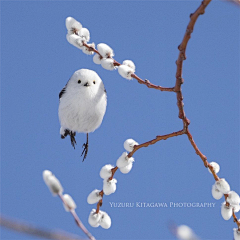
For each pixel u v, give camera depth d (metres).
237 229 5.90
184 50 5.86
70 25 5.95
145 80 5.90
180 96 5.88
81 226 4.61
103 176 5.92
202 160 5.90
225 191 5.89
